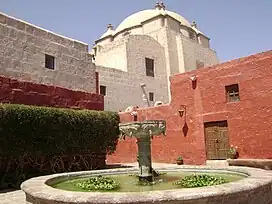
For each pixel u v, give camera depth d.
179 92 17.02
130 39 27.19
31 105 11.48
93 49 31.08
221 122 14.98
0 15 12.59
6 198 8.03
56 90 13.67
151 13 34.75
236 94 14.57
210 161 14.98
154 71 28.66
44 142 11.12
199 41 37.12
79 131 12.51
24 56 13.48
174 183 6.35
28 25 13.91
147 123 7.10
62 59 15.64
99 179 6.52
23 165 10.91
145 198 3.89
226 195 4.16
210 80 15.57
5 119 9.75
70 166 12.88
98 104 16.06
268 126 13.12
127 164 17.86
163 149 17.48
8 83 11.52
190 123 16.27
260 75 13.60
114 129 14.20
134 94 26.23
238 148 14.08
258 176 5.45
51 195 4.35
